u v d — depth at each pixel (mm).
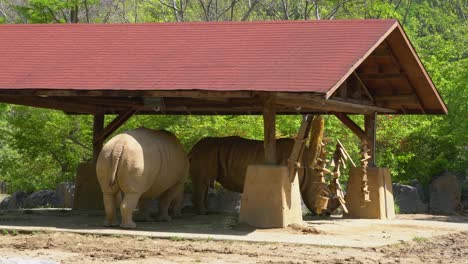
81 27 24578
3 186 43594
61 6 38906
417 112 26391
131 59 21859
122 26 24359
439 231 21812
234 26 23312
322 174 22969
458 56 46438
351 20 22531
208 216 24734
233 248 17094
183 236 18641
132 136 20719
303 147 21219
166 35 23312
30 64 22125
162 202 22672
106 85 20375
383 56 23625
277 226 20469
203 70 20547
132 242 17828
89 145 35312
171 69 20875
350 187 25266
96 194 27047
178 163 22172
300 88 18734
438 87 34594
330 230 20859
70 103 25266
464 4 64812
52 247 16781
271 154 20875
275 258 15773
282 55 20750
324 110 25547
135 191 20281
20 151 35062
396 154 33438
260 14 55719
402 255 16875
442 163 33562
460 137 33031
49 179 37188
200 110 26328
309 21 22891
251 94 19109
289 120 31375
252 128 31000
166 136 22062
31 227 19953
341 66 19594
